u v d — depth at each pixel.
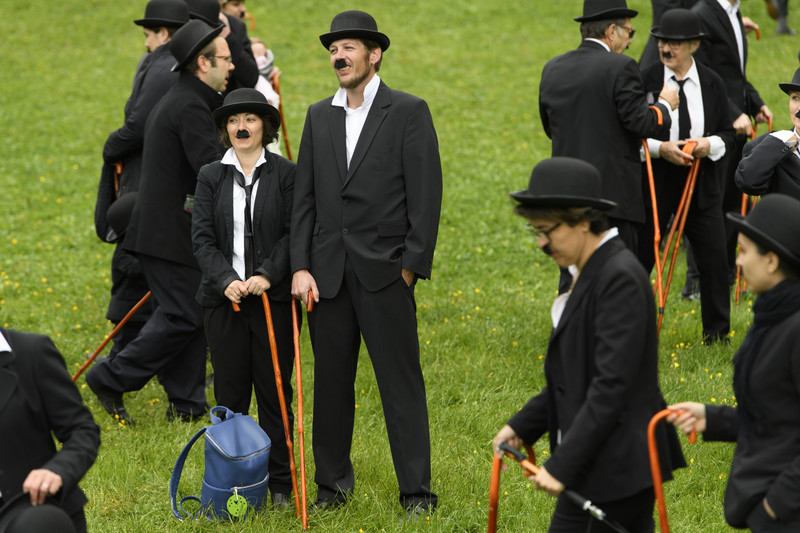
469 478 9.55
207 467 8.73
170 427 11.19
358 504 8.98
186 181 11.16
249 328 9.23
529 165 22.42
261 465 8.69
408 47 31.72
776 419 5.46
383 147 8.75
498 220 19.34
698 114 12.34
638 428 5.90
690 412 5.84
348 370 9.04
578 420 5.77
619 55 11.12
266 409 9.40
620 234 11.30
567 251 6.00
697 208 12.51
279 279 9.10
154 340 11.20
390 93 8.89
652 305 5.91
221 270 9.06
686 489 9.34
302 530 8.54
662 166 12.53
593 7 11.19
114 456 10.17
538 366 12.56
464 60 30.48
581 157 11.13
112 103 28.12
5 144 25.14
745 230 5.56
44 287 16.98
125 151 12.38
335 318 8.92
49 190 22.30
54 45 33.00
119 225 11.88
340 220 8.84
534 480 5.93
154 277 11.25
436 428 10.91
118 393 11.39
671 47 12.23
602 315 5.82
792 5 31.92
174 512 8.84
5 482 5.68
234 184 9.27
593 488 5.92
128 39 33.47
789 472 5.21
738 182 10.91
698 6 14.35
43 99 28.44
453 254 17.67
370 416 11.42
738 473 5.60
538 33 32.56
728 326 12.89
